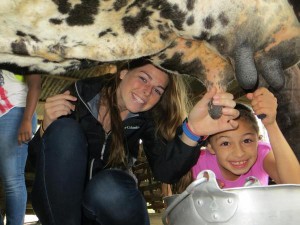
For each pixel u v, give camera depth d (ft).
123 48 2.03
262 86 2.61
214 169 3.73
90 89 3.15
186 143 3.03
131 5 1.91
